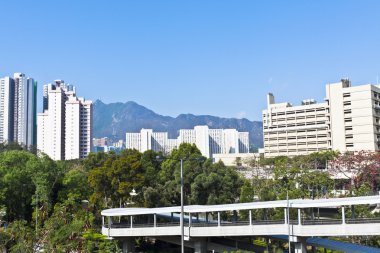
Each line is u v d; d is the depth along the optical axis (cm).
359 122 18450
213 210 6644
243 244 7056
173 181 8944
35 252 4328
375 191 12075
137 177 8975
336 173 13238
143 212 7169
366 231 5622
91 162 11619
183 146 10162
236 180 9212
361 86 18488
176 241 7356
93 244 7212
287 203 6091
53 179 9506
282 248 6994
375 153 13000
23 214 9275
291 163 15212
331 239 6900
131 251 7500
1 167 9225
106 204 9788
